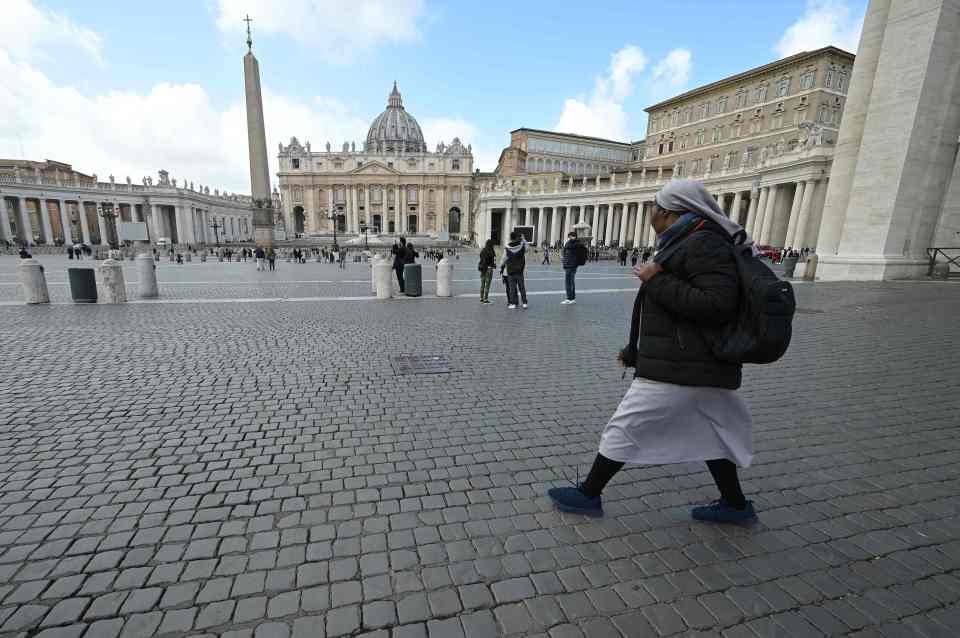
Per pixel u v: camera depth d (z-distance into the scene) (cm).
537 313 905
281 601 184
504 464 299
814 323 775
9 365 501
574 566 208
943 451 325
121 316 806
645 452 217
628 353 239
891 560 215
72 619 173
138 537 221
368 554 212
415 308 956
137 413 372
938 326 750
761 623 178
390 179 9575
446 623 176
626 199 5456
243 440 327
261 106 3259
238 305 962
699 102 5638
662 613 182
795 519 245
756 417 382
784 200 3684
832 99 4428
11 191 5916
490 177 9988
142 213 7481
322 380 463
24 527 227
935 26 1302
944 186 1475
